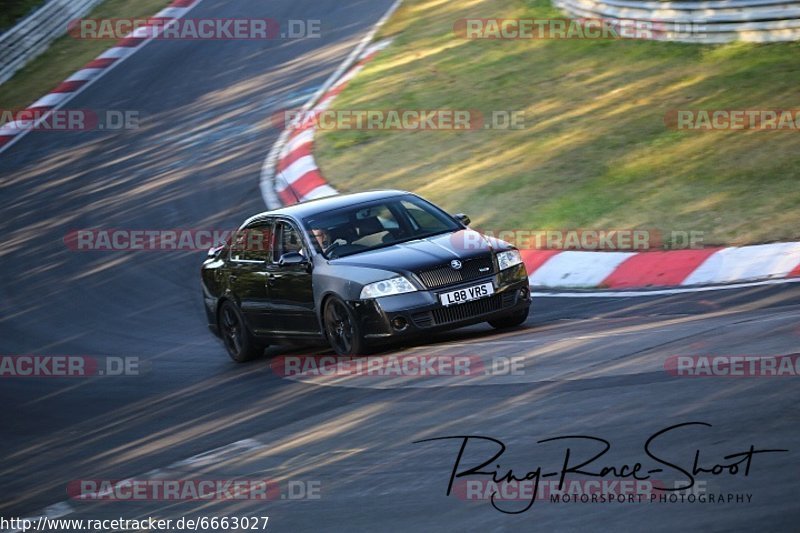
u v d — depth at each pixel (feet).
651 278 136.87
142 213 220.02
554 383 88.84
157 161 251.19
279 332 127.85
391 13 322.75
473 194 184.14
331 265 117.80
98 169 254.27
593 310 125.90
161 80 309.01
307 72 287.69
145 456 98.53
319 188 206.39
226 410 109.29
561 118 209.05
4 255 213.46
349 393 101.24
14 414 128.88
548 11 272.51
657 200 161.99
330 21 329.31
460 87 239.71
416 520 65.92
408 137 219.61
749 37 219.61
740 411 73.10
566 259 149.18
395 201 126.52
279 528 70.08
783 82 197.57
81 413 123.95
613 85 217.97
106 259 198.70
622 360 92.48
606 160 183.73
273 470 83.30
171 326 160.66
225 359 139.74
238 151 244.01
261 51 315.17
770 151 170.71
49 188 248.93
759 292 120.26
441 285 111.14
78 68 331.98
